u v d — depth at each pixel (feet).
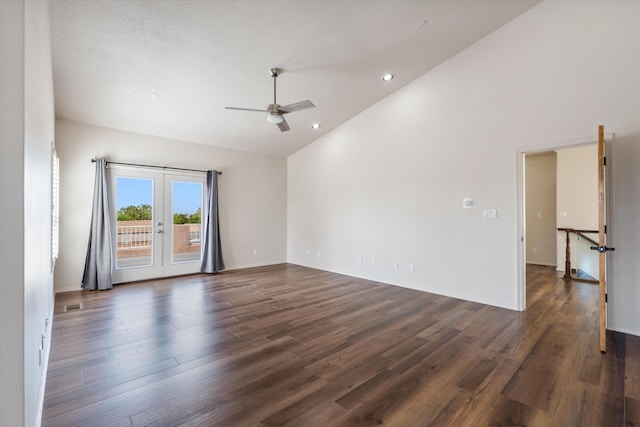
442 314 11.96
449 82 14.47
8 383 3.62
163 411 6.09
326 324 10.91
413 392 6.75
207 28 10.46
